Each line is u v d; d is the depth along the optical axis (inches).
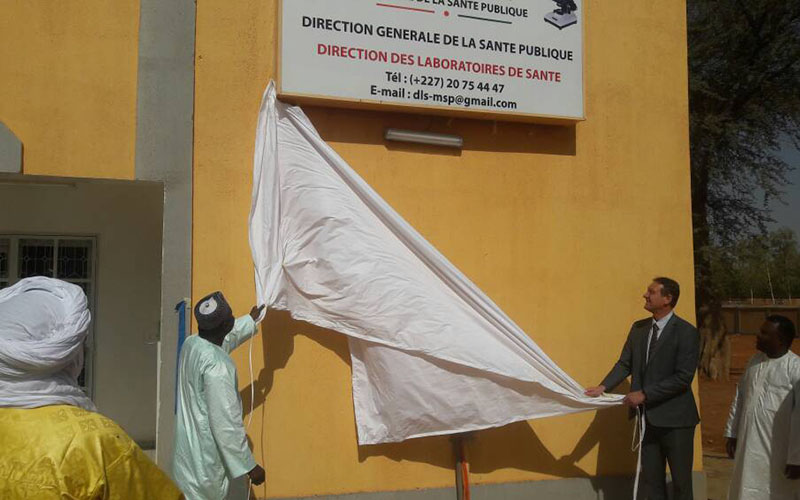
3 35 193.0
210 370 163.3
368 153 221.9
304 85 206.7
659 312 216.5
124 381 309.4
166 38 205.0
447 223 228.8
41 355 73.8
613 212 247.9
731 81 614.2
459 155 232.1
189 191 203.8
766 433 205.9
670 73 259.6
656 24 259.3
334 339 212.7
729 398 596.1
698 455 247.9
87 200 306.3
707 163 615.5
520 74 230.4
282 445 205.6
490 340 209.8
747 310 1307.8
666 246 253.0
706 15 617.3
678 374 206.7
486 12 227.0
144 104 201.9
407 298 206.1
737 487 213.3
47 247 304.0
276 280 195.6
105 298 309.0
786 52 593.9
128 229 312.0
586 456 235.9
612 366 242.4
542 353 210.7
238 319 187.9
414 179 226.5
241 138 209.5
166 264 200.2
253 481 166.2
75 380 81.2
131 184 211.0
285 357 207.6
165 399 198.1
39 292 79.7
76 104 197.0
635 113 253.6
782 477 202.8
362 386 211.9
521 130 239.6
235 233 206.7
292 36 206.7
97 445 73.6
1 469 71.0
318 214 205.6
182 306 197.5
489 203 234.1
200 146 205.6
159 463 196.2
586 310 241.4
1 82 191.8
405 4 217.5
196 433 164.7
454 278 210.5
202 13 208.5
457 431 207.0
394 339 204.2
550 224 240.4
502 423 207.8
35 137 193.5
